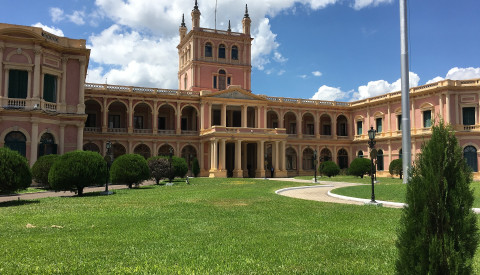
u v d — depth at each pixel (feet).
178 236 33.55
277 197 69.46
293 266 24.54
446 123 17.26
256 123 189.78
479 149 148.97
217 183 116.26
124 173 94.12
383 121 188.34
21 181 62.39
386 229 37.88
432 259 15.07
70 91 114.83
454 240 15.17
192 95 184.34
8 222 40.40
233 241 31.55
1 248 28.53
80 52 116.06
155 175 114.32
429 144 16.65
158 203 58.85
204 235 34.04
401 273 16.25
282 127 201.46
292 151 206.80
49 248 28.73
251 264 24.79
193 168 161.68
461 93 154.51
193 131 184.24
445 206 15.52
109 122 179.93
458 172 15.87
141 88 176.76
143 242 30.99
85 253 27.27
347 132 214.48
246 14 208.23
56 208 52.31
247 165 202.39
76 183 72.59
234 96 185.78
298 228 38.09
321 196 76.79
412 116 171.12
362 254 27.94
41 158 87.86
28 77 104.94
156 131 177.06
